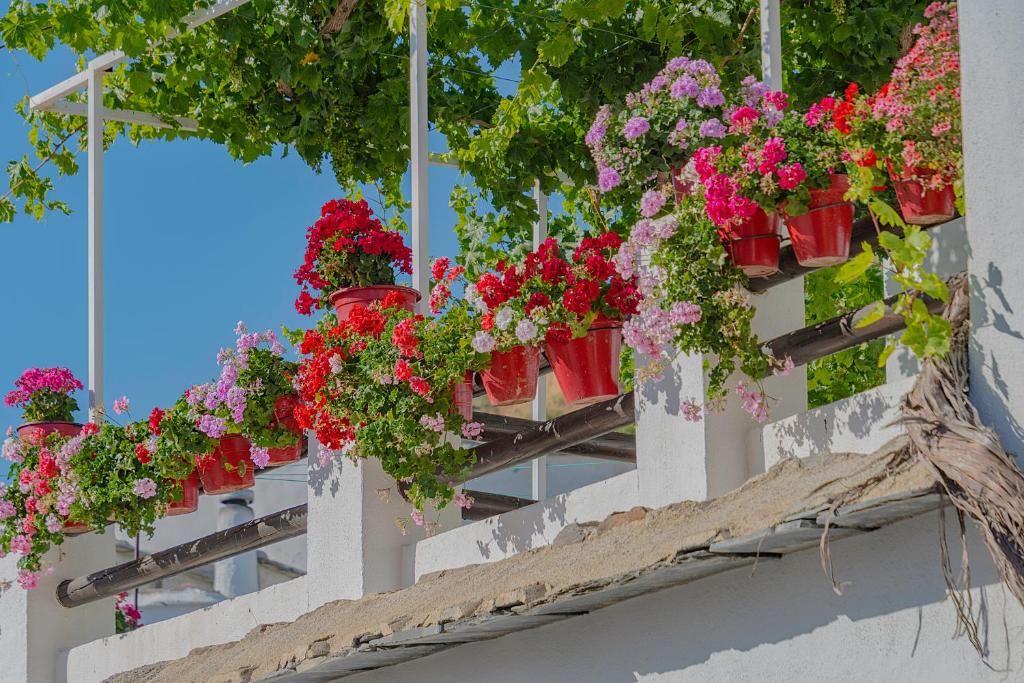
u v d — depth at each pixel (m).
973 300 3.87
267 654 5.83
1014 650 3.56
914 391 3.84
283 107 9.16
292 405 6.85
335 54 8.73
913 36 7.43
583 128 8.35
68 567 8.02
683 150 5.31
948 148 4.62
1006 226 3.81
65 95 8.52
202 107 9.34
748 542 3.88
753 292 5.11
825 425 4.73
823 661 4.02
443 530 6.38
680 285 4.94
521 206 8.88
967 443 3.59
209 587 18.33
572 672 4.84
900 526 3.86
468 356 5.82
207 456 7.08
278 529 6.86
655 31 7.33
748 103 5.15
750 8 7.52
